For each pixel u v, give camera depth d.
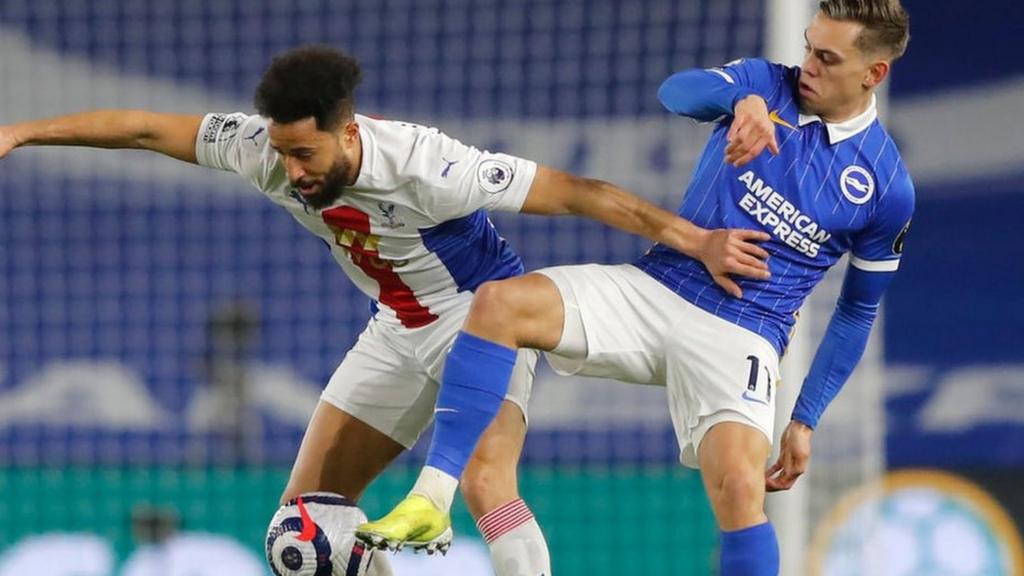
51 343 40.97
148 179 41.25
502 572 17.56
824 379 17.64
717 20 40.56
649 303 16.53
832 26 15.93
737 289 16.27
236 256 40.78
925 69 40.22
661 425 37.62
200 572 31.22
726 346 16.27
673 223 16.22
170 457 39.44
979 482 35.53
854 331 17.50
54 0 42.31
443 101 41.25
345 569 17.39
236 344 36.06
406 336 18.23
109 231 41.22
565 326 16.27
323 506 17.59
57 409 40.28
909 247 39.66
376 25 41.47
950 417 38.62
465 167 16.09
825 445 20.41
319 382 39.66
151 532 28.16
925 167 39.91
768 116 15.66
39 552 31.70
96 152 41.22
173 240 41.06
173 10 42.09
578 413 37.84
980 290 39.19
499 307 15.98
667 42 40.59
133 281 41.06
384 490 30.83
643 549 30.67
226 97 42.09
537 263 38.75
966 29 40.12
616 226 16.36
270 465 33.06
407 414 18.73
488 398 15.82
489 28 41.12
